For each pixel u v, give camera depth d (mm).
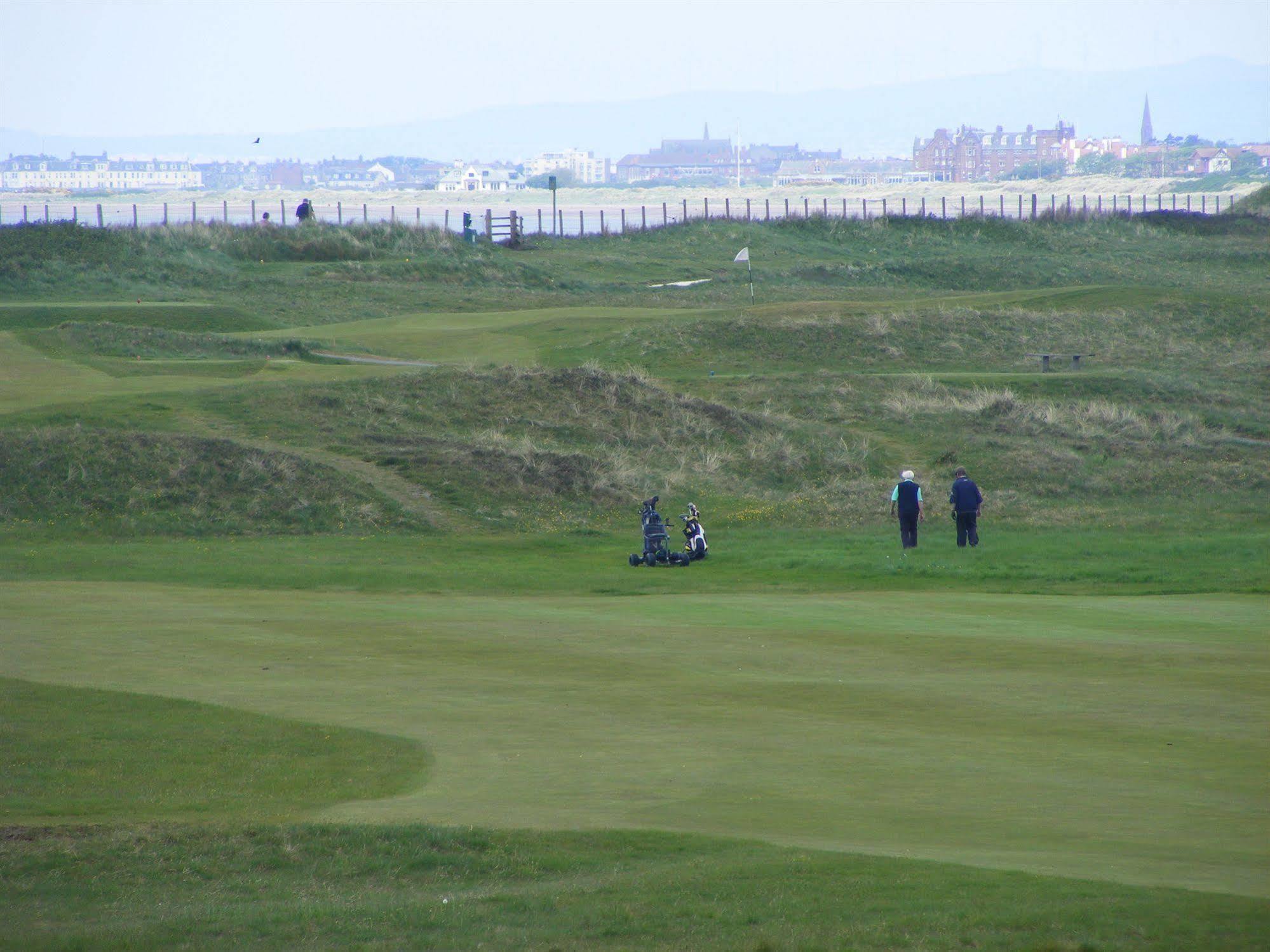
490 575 80938
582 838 33812
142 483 104688
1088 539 94500
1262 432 145500
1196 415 149625
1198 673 51719
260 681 51219
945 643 57844
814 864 31438
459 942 27625
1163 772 39312
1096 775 39125
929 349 183875
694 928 27875
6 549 88750
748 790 38125
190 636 59031
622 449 129125
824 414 146500
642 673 52594
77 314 187000
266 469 108438
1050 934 26859
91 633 59688
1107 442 138000
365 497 106500
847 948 26609
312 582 77000
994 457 129750
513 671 53031
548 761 41281
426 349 173625
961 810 35969
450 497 109250
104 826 35375
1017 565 83062
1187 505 115938
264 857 32938
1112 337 193625
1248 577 77000
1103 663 53531
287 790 38812
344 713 46781
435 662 54469
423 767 40812
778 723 45312
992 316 196875
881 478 125625
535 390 140000
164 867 32375
